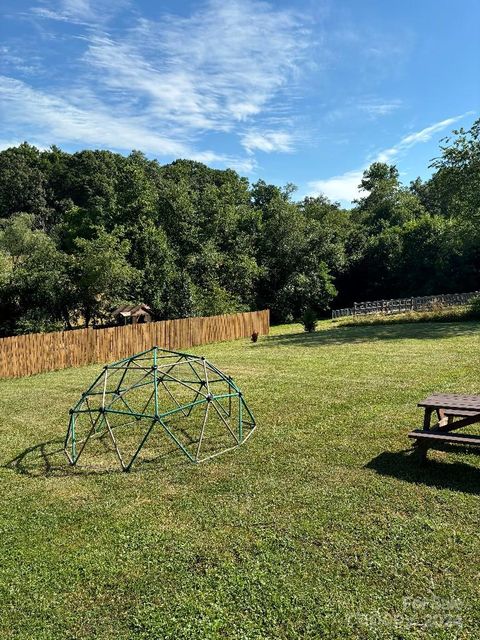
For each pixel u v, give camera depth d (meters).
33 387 11.99
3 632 3.01
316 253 39.84
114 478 5.44
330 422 6.95
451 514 4.09
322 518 4.15
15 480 5.60
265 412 7.76
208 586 3.33
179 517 4.38
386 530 3.89
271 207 40.03
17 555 3.90
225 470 5.43
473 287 38.56
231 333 23.12
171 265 29.34
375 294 43.19
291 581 3.31
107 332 17.48
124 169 33.12
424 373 9.98
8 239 35.47
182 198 33.28
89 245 25.58
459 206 24.44
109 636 2.92
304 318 23.77
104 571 3.59
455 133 23.36
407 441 5.95
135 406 8.89
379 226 51.22
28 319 23.02
